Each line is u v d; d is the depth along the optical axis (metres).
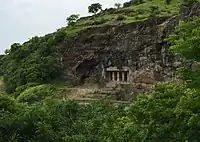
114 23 159.75
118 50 152.50
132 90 143.38
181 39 36.97
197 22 38.44
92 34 160.38
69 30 174.75
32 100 126.12
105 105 88.62
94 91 147.38
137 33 147.50
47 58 165.62
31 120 51.22
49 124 53.81
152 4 178.00
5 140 49.06
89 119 68.19
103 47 157.00
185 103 36.25
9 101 54.16
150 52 142.50
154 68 141.12
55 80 162.75
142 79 144.00
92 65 160.12
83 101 142.25
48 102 73.12
